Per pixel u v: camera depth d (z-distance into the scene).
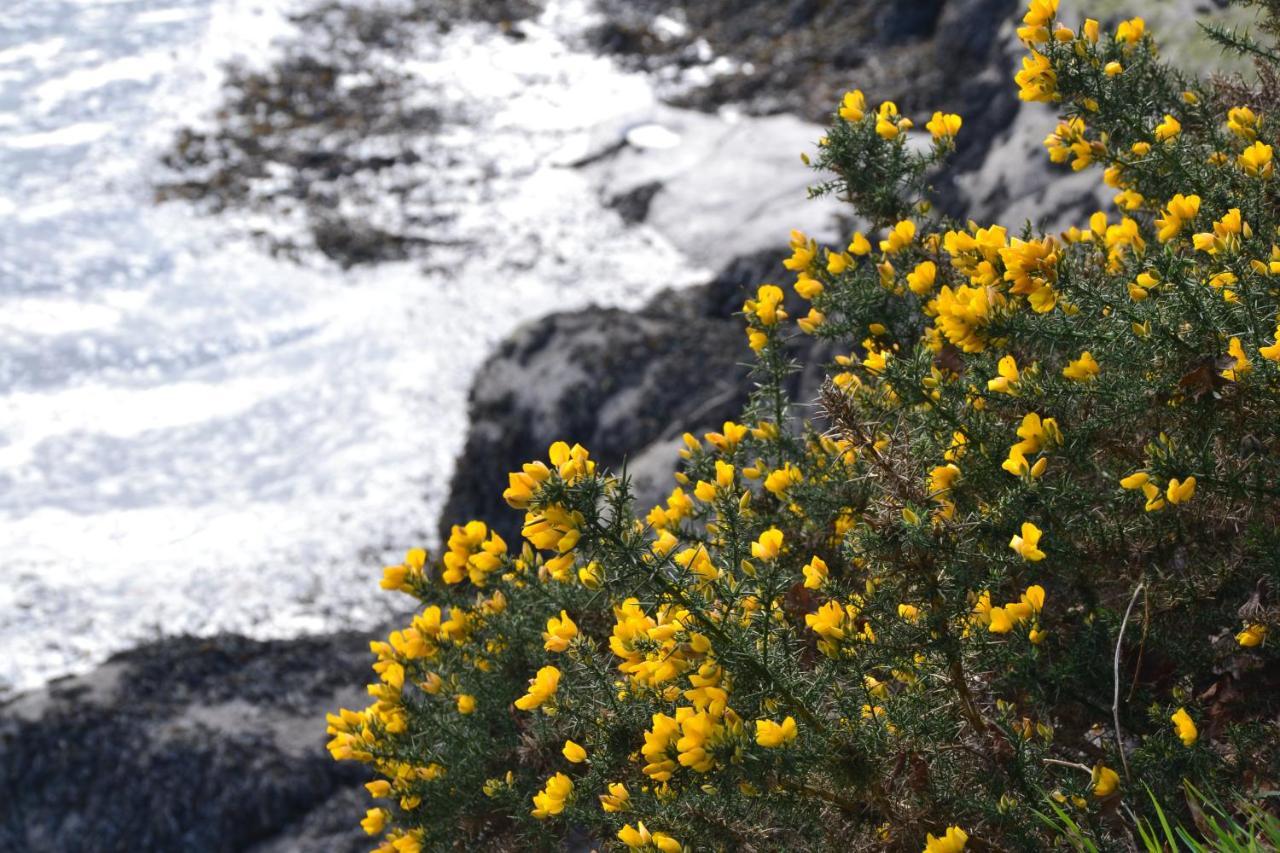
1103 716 3.42
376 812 4.42
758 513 4.26
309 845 6.51
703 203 12.00
